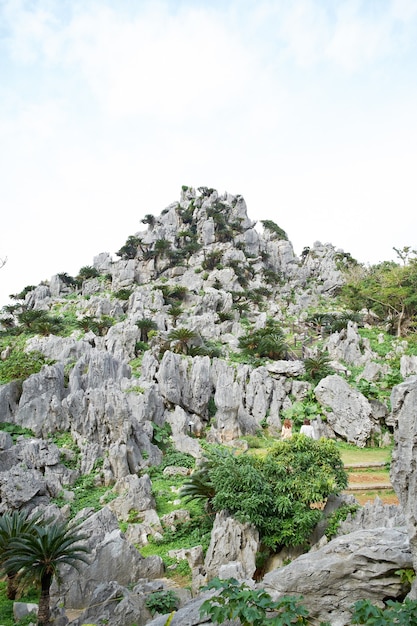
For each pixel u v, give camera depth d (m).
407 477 8.62
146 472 31.62
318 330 81.75
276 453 21.73
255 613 7.04
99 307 79.75
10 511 24.91
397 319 77.88
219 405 40.81
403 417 8.82
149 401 38.94
